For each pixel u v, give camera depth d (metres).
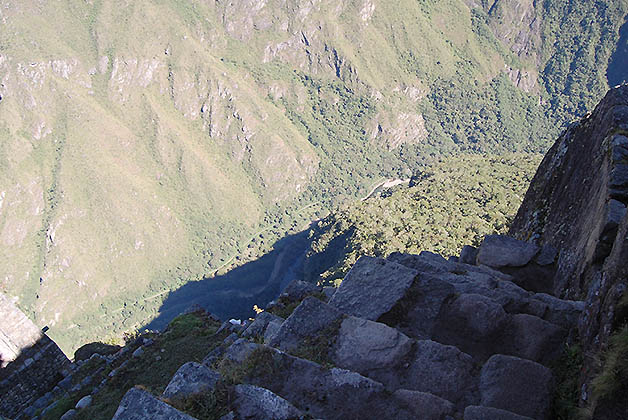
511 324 7.68
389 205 94.69
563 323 8.00
